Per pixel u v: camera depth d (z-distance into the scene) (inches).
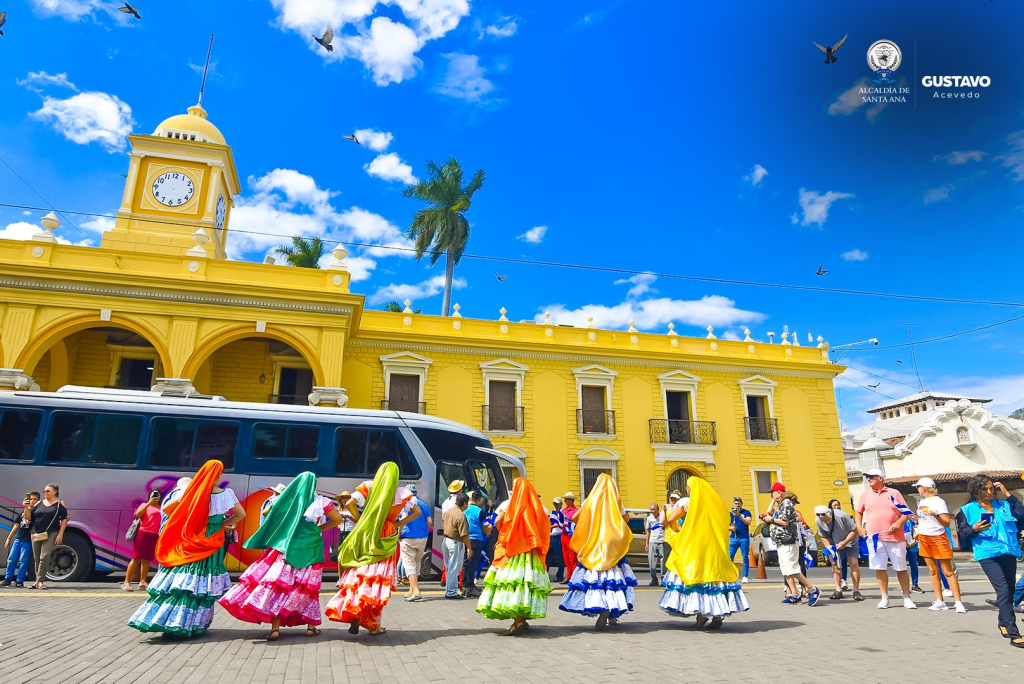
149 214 918.4
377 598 249.9
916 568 447.8
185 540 234.2
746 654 225.9
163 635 240.8
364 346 909.8
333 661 208.8
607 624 291.0
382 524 257.1
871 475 373.4
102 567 437.7
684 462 997.8
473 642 247.4
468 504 438.9
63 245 701.9
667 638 258.4
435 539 504.1
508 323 992.9
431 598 397.4
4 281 666.2
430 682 183.2
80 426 457.4
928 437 1224.8
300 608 241.8
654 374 1034.1
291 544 241.9
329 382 724.0
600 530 279.4
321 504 246.1
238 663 202.8
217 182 959.0
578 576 277.7
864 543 719.1
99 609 317.7
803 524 444.8
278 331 728.3
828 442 1104.2
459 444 541.0
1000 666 207.9
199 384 816.9
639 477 976.3
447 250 1348.4
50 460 446.0
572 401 980.6
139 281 694.5
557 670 199.3
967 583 526.6
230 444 478.6
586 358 1003.3
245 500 467.8
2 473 438.3
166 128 991.6
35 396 458.6
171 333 695.7
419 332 939.3
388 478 262.7
